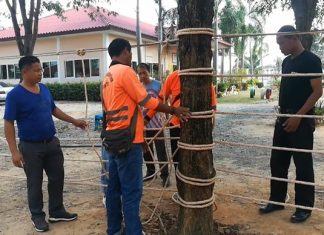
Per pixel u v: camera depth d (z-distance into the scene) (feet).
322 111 39.06
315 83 11.90
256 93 95.45
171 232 11.76
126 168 10.62
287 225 12.62
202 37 10.22
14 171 20.80
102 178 14.69
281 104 13.00
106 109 10.76
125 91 10.34
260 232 12.17
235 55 138.82
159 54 12.82
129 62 11.23
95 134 33.24
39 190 12.92
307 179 12.64
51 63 79.92
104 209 14.55
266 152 24.53
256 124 38.73
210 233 11.09
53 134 13.12
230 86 94.84
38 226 12.77
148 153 17.01
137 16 64.90
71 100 74.84
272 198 13.74
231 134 32.53
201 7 10.11
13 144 12.24
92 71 76.23
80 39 76.48
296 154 12.71
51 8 42.96
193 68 10.31
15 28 39.60
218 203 14.83
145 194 15.99
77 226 13.11
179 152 11.03
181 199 11.10
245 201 15.01
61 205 13.51
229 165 21.27
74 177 19.29
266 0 44.75
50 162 13.23
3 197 16.31
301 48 12.40
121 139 10.37
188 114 10.41
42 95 12.77
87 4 44.21
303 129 12.48
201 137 10.59
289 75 11.13
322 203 14.67
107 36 74.28
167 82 14.15
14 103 12.19
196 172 10.72
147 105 10.24
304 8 34.83
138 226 10.96
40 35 76.79
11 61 83.87
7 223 13.56
